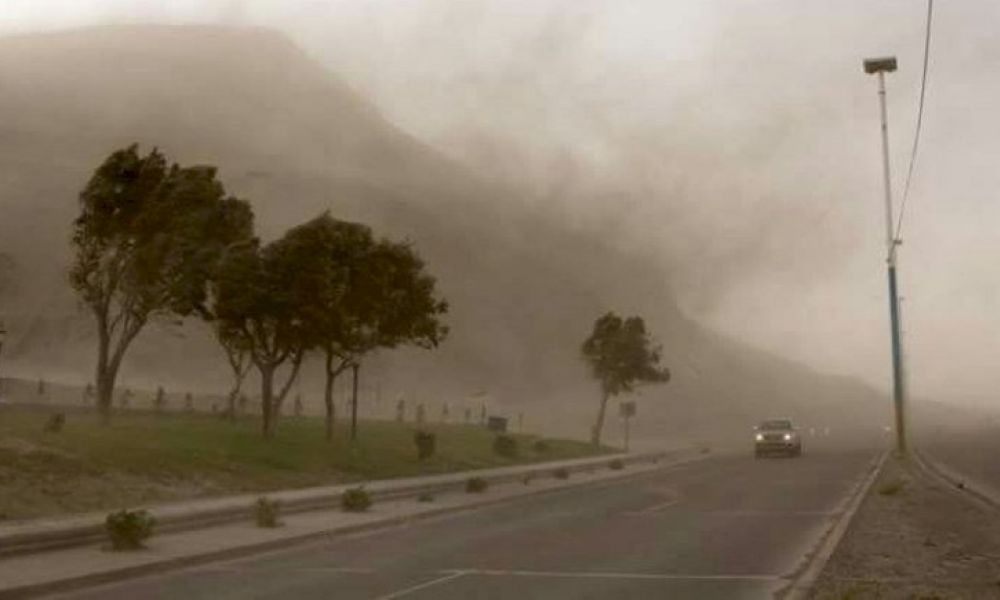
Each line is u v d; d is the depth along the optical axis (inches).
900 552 703.7
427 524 967.0
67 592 581.3
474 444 1989.4
